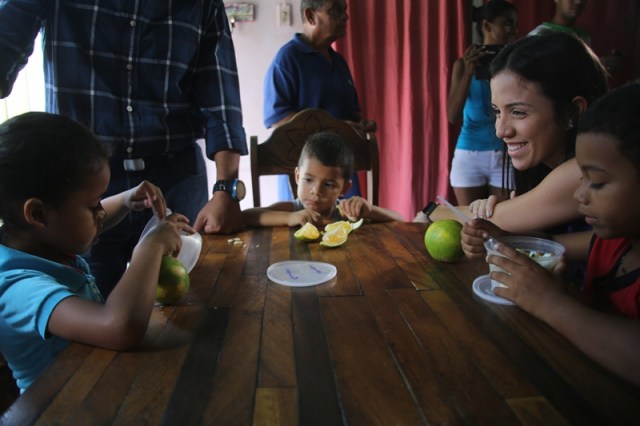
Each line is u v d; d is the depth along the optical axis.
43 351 0.86
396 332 0.79
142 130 1.51
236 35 3.33
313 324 0.82
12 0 1.33
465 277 1.04
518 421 0.57
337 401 0.61
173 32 1.50
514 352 0.73
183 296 0.95
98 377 0.67
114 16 1.44
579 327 0.73
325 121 2.01
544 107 1.12
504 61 1.16
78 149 0.87
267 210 1.59
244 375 0.67
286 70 2.53
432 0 3.10
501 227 1.28
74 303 0.77
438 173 3.31
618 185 0.76
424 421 0.57
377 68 3.20
